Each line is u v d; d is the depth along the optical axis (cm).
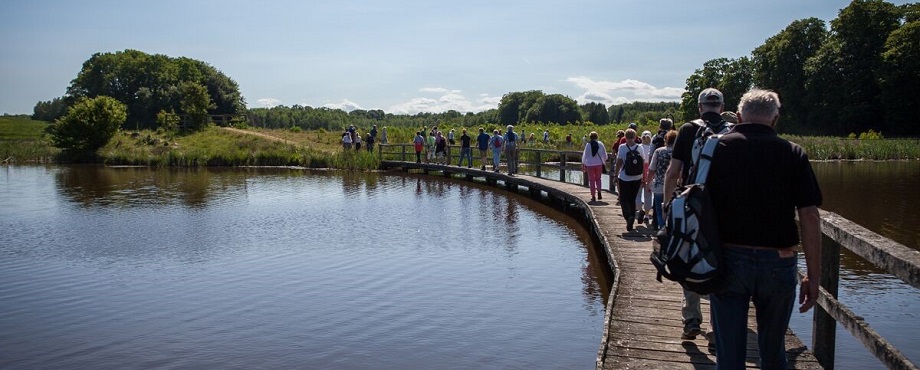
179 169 3369
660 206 791
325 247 1195
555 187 1758
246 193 2139
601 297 838
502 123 12888
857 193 1930
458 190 2198
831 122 5834
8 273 1015
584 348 655
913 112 5381
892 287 862
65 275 999
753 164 302
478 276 957
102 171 3225
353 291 884
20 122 9012
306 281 941
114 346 681
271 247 1201
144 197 2038
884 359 320
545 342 673
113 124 4038
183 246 1220
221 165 3544
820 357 443
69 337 713
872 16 5606
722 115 504
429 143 3052
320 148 3912
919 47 5219
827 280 426
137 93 7594
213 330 729
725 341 316
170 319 771
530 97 12638
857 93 5638
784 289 305
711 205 309
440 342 677
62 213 1683
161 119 4800
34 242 1273
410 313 779
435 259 1078
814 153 3853
